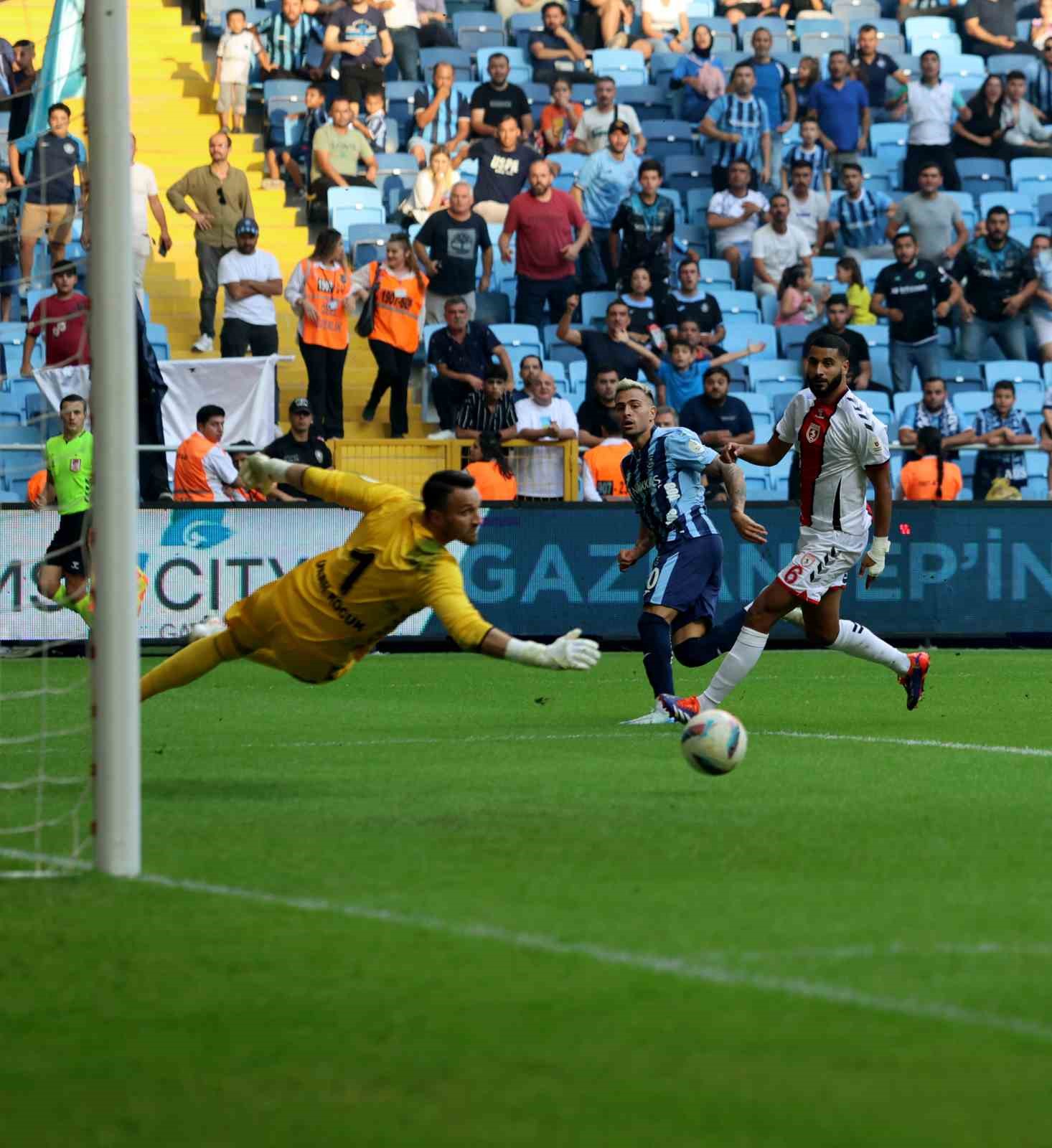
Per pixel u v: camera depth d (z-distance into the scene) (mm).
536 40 72625
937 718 31516
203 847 18328
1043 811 20766
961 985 12875
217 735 28875
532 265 59312
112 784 16828
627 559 31359
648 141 70438
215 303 58500
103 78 16484
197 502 45938
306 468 21844
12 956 13727
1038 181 72625
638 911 15266
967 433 54156
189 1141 9859
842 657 46094
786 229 64000
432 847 18281
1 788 22562
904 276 60438
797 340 62250
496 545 46938
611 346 55469
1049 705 33938
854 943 14125
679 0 76625
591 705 33875
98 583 16812
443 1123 10109
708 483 47812
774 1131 9969
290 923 14797
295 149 66375
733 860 17641
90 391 16516
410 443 48719
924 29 79688
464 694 36219
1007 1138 9875
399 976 13125
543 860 17625
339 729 29781
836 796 21953
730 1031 11750
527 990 12711
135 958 13664
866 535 28297
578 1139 9859
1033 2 82250
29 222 50844
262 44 69188
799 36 77312
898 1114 10242
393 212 65562
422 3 72938
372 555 21031
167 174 66000
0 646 45312
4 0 29688
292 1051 11383
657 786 22828
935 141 69688
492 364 50625
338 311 54094
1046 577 48094
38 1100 10523
